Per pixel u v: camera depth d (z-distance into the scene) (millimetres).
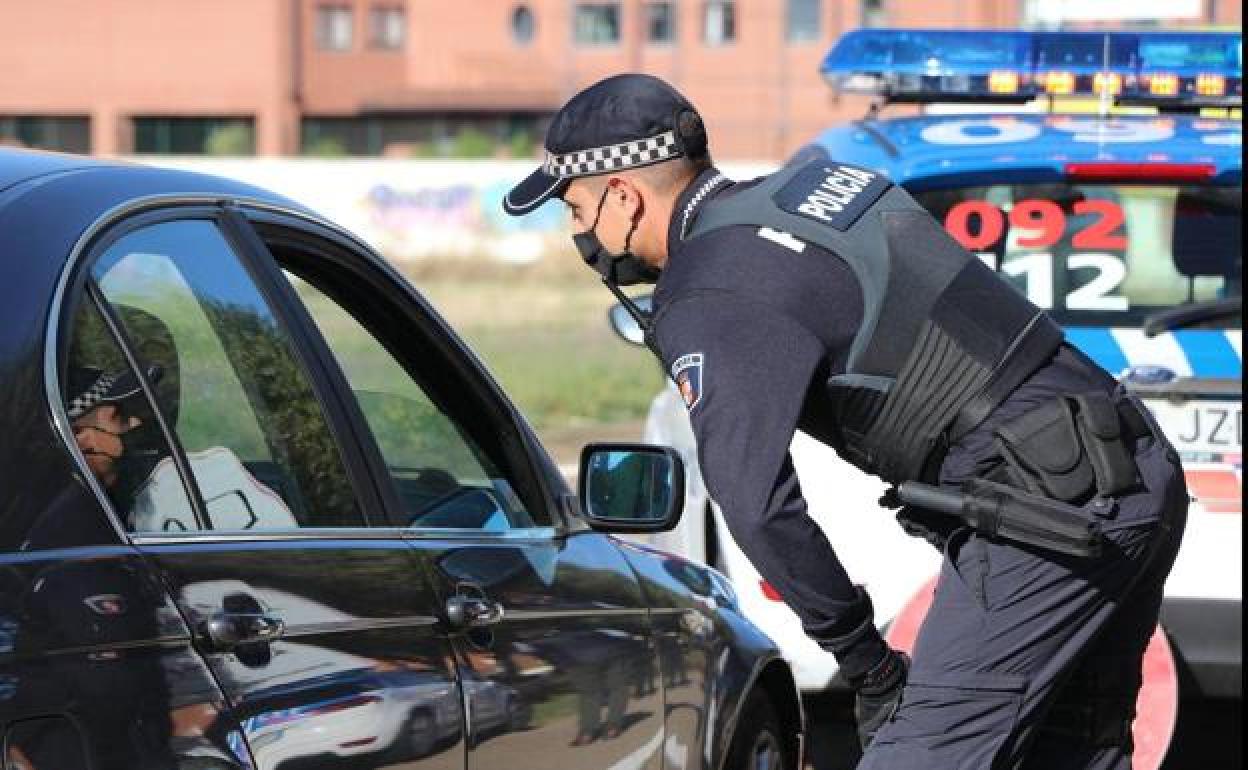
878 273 10391
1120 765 11062
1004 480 10422
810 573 10125
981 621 10383
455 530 11391
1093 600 10453
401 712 9984
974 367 10398
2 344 8516
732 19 172000
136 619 8438
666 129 10672
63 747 7906
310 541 9984
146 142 177500
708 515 19734
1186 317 18047
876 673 10516
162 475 9195
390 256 125875
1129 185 18703
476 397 12305
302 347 10625
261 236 10789
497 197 126625
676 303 10352
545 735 11344
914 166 18688
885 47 21531
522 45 181125
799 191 10602
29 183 9383
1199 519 17391
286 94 177250
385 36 182250
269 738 9000
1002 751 10453
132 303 9484
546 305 103125
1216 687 17453
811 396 10422
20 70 177000
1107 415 10453
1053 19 22750
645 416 51812
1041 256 18641
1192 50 21594
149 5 176625
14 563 8031
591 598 12203
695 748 13234
